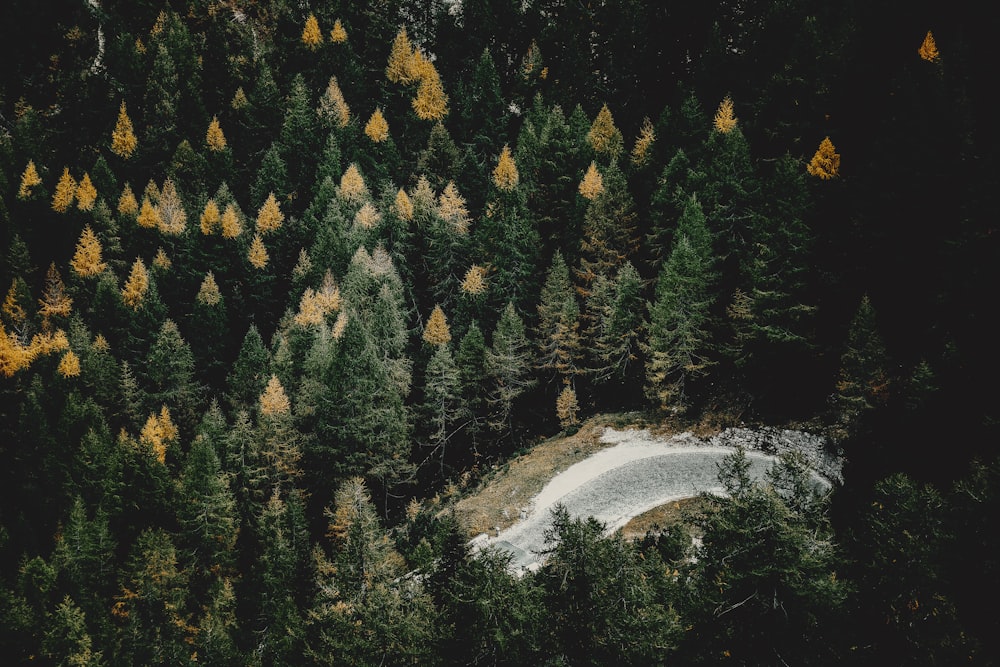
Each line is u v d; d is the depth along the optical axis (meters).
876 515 24.45
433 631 26.11
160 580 48.66
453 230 70.94
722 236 58.28
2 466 67.62
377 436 55.12
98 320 74.50
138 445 58.81
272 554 46.47
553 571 24.72
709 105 84.94
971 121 52.00
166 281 80.31
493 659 24.22
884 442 41.16
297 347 65.06
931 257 46.88
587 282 64.50
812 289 51.66
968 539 23.25
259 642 45.59
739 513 21.64
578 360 61.84
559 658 23.53
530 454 56.81
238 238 81.44
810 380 51.09
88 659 45.66
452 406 60.38
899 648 21.91
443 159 83.88
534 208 72.81
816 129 66.38
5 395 72.56
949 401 38.31
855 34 71.56
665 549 28.92
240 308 78.50
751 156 68.25
